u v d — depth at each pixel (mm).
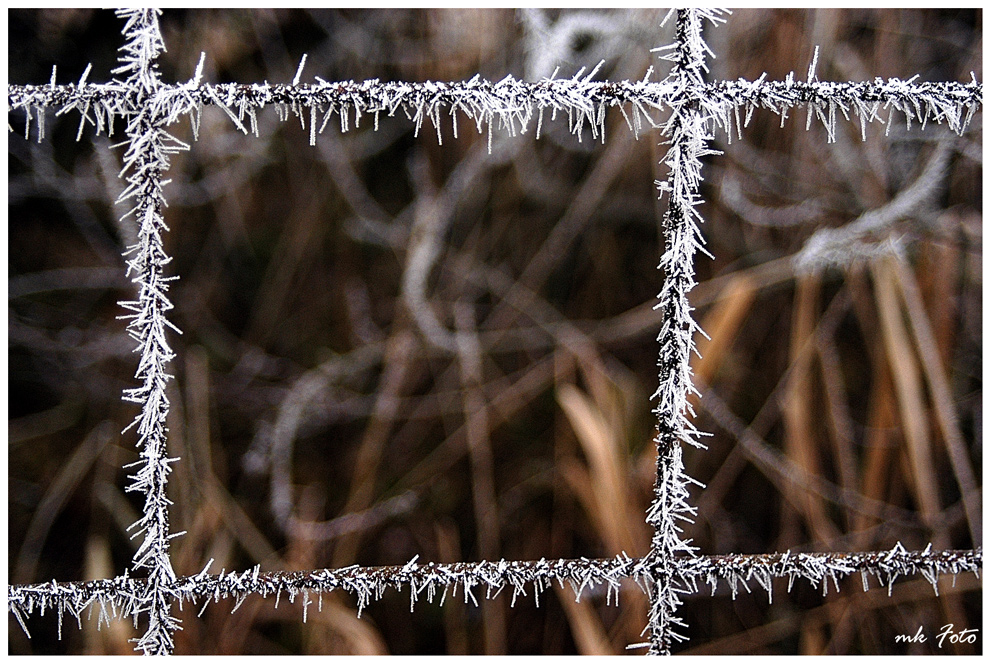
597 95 374
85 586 377
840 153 447
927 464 416
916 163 440
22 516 441
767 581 374
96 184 481
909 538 424
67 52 461
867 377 454
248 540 437
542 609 432
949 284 428
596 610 429
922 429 416
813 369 442
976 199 430
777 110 377
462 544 456
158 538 376
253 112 374
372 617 433
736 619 431
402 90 374
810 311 435
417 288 488
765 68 458
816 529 426
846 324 470
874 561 374
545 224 537
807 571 374
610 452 423
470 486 477
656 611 375
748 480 451
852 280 431
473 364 488
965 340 433
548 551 447
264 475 472
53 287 493
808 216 459
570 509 446
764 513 442
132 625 416
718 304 440
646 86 373
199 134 492
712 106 373
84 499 448
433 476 474
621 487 422
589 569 375
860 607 420
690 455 448
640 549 428
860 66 440
